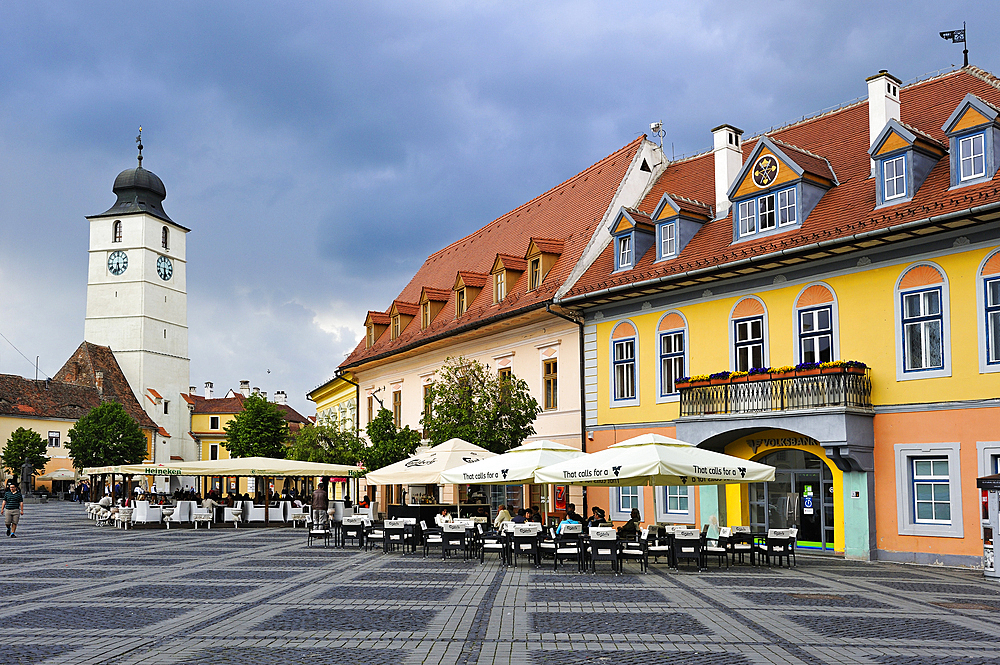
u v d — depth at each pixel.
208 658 10.27
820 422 23.36
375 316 52.38
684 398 26.83
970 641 11.40
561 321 33.75
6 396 96.94
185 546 28.52
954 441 21.91
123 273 117.50
